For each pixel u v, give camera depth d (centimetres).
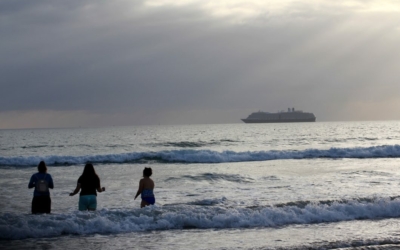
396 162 3281
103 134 11369
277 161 3494
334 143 6212
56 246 959
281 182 2141
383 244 993
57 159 3500
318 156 3819
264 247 952
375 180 2156
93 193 1225
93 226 1092
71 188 2006
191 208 1234
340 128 13312
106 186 2083
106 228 1092
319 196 1656
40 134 12150
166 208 1221
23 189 1998
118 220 1132
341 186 1945
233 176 2414
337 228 1144
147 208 1219
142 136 9512
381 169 2745
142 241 1004
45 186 1187
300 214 1238
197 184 2141
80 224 1091
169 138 8300
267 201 1534
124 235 1059
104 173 2691
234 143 6456
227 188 1964
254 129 13775
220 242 999
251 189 1903
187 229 1126
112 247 955
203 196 1725
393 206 1314
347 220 1241
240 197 1664
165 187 2033
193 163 3459
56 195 1792
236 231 1109
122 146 6091
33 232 1041
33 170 2973
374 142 6347
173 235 1061
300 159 3653
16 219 1083
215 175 2456
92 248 946
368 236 1060
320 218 1237
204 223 1155
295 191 1809
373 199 1370
